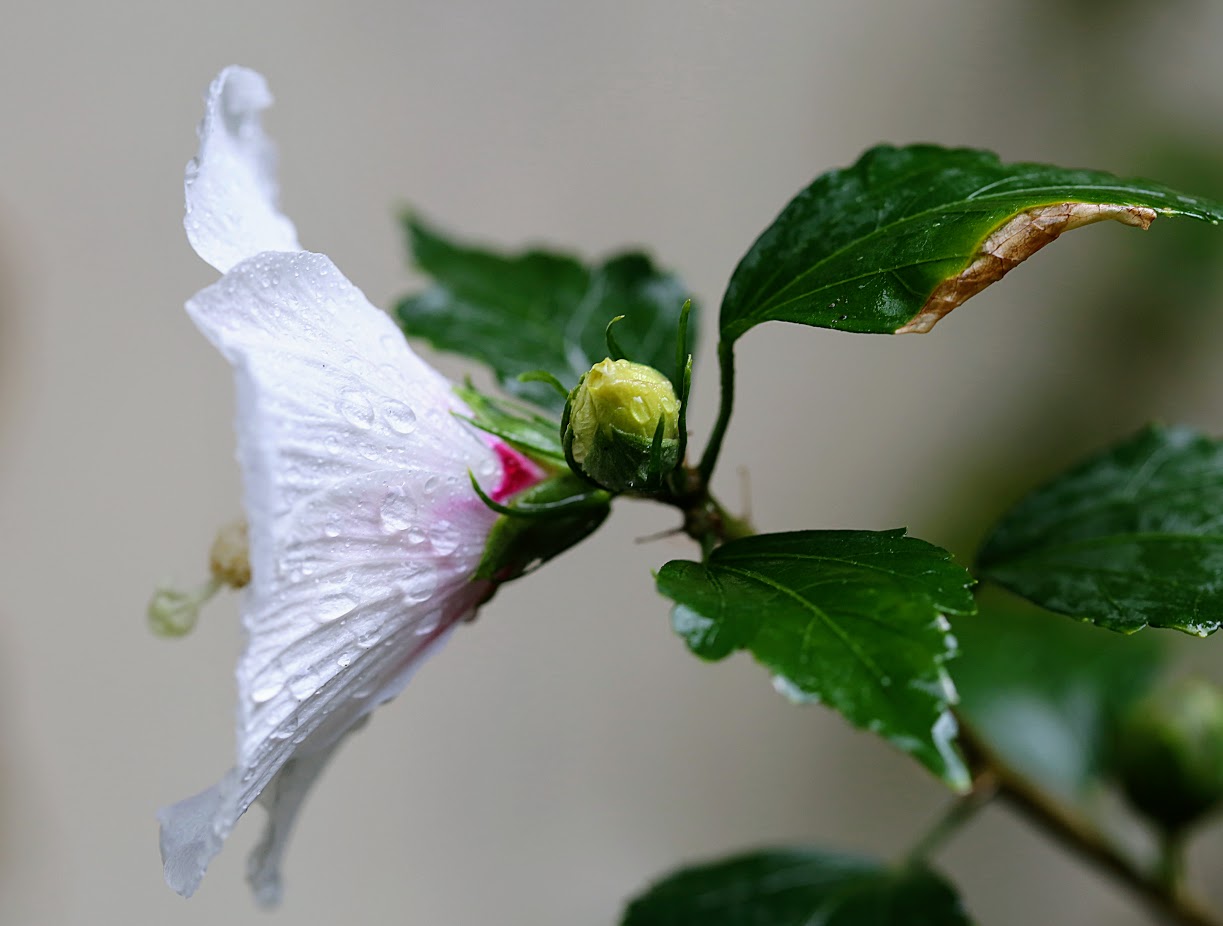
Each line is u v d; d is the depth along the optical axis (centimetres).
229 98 30
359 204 55
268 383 27
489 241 56
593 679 57
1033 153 57
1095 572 31
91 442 56
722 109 56
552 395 35
